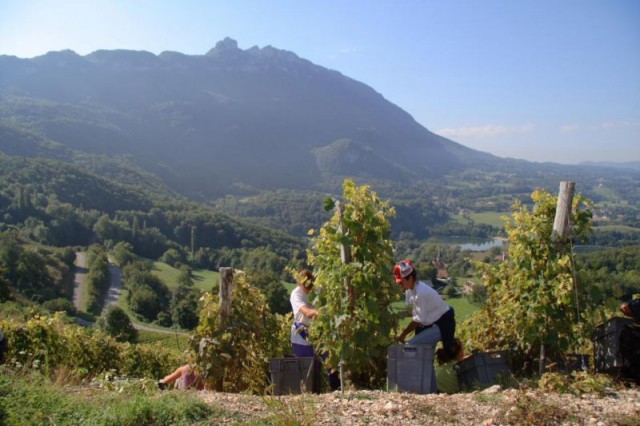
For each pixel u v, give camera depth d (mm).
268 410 4605
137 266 69688
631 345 5609
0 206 84812
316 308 6703
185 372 7133
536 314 6320
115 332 43688
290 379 6176
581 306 6324
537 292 6336
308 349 7000
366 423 4203
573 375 5516
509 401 4641
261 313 8117
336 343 6277
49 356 9719
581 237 6379
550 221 6535
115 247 79625
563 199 6293
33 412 4320
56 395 4742
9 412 4230
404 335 6516
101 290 63688
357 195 6734
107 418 4219
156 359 18234
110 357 15961
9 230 71938
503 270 7492
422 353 5523
